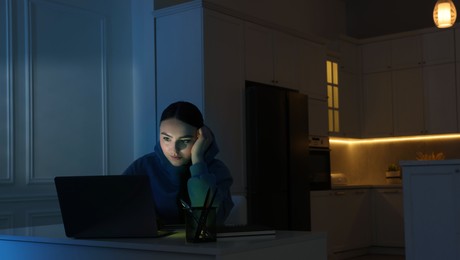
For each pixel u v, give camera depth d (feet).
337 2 27.20
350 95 25.12
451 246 12.74
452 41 23.62
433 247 12.97
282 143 18.45
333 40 25.91
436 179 12.98
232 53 17.51
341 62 24.64
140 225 6.50
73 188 6.53
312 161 21.47
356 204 23.02
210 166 7.73
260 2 22.26
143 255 6.00
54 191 15.85
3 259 7.27
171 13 17.20
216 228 6.32
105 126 17.21
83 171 16.58
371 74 25.50
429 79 24.08
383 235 23.53
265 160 17.72
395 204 23.27
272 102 18.16
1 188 14.67
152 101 17.52
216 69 16.88
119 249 6.20
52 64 15.99
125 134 17.79
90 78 16.97
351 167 26.66
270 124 18.01
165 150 7.70
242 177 17.51
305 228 19.17
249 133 17.65
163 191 8.02
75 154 16.42
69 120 16.33
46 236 6.93
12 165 14.90
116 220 6.53
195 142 7.41
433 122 23.93
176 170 7.92
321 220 21.02
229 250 5.46
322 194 21.18
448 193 12.82
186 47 16.83
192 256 5.63
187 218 6.01
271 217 17.78
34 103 15.51
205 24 16.60
